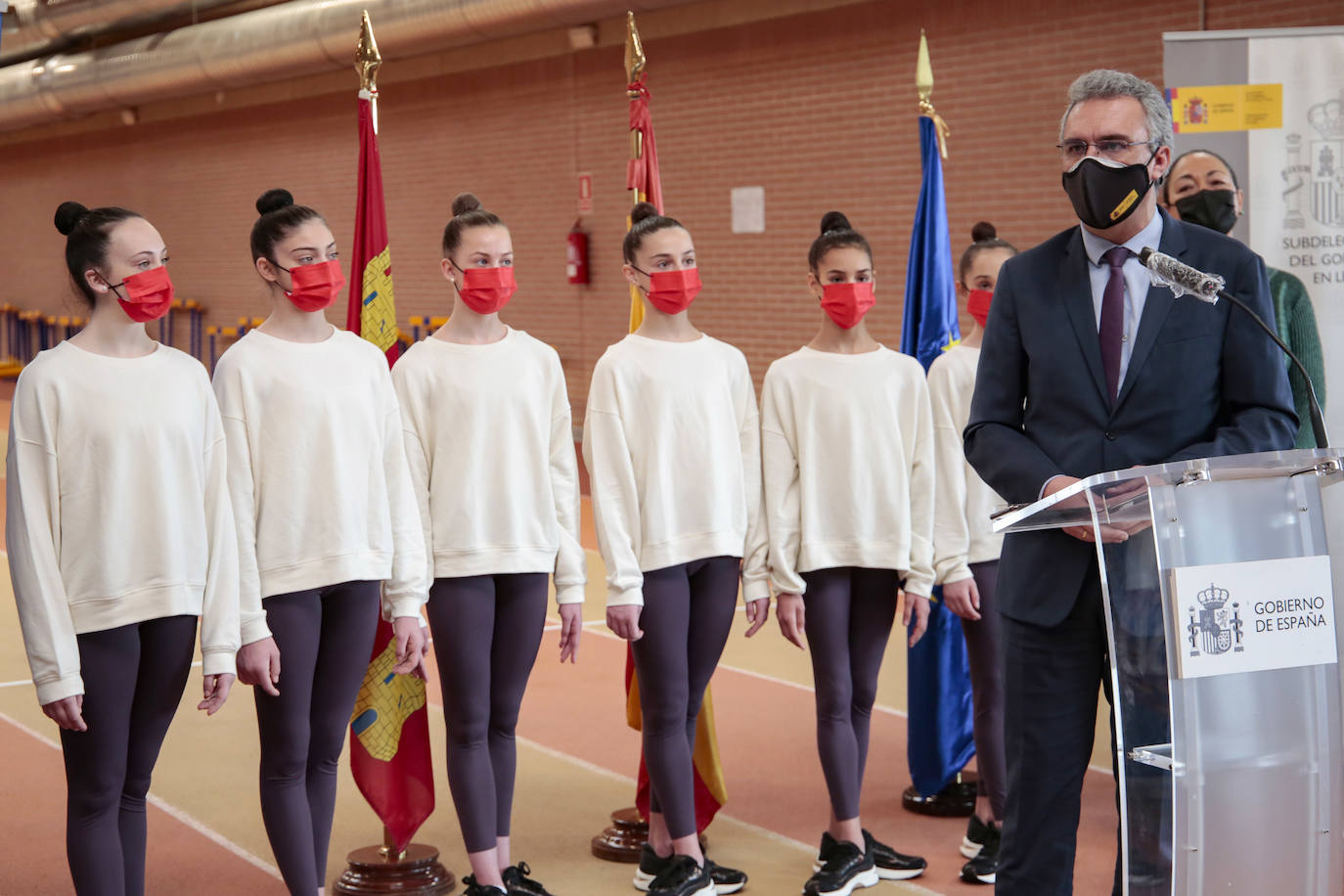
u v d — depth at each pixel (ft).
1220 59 14.67
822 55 33.04
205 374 8.82
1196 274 6.89
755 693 17.21
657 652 10.73
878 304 32.48
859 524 11.10
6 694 16.78
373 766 11.09
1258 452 6.96
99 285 8.30
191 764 14.42
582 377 40.86
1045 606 7.73
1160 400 7.56
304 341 9.58
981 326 11.99
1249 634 6.45
